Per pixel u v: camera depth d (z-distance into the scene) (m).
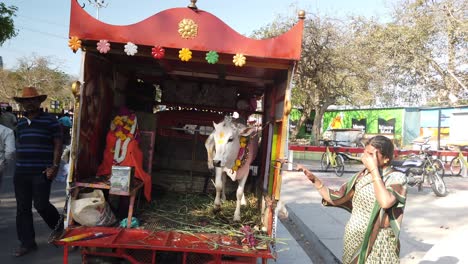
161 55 3.86
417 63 22.22
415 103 27.08
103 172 4.64
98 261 3.94
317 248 6.09
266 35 22.47
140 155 4.81
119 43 3.95
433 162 10.98
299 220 7.54
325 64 21.06
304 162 18.47
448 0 21.52
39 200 4.87
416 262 5.18
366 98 23.66
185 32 3.91
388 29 22.06
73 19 3.85
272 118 5.33
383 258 2.91
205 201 5.76
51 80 51.72
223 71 5.43
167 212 5.07
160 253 4.37
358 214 3.06
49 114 5.00
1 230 5.98
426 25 21.62
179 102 6.68
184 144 6.42
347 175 13.97
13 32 11.77
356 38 22.16
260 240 3.97
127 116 4.77
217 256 3.81
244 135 4.73
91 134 4.59
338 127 30.52
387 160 3.00
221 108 6.72
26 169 4.81
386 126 25.55
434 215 7.92
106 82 5.03
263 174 5.60
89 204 4.00
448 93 24.16
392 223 2.95
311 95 23.62
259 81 5.78
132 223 4.16
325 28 21.00
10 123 11.36
